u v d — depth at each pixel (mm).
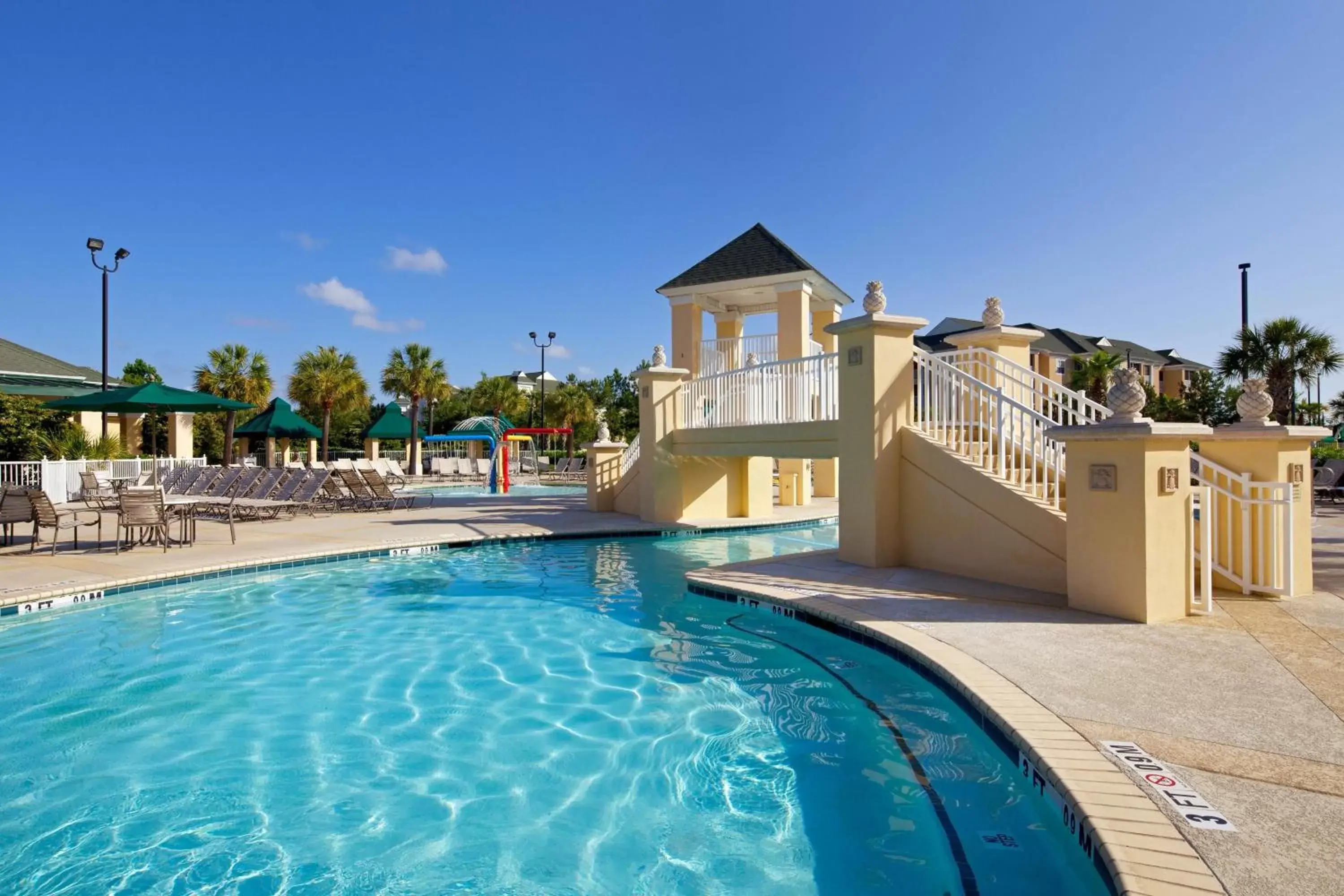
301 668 5348
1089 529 5426
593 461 15906
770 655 5578
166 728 4211
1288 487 5699
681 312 18266
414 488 26516
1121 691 3600
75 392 25375
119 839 2980
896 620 5332
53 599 7066
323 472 16344
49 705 4590
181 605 7398
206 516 14484
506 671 5254
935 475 7594
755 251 18031
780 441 10906
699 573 7719
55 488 17922
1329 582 6500
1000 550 6891
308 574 9109
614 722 4250
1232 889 1885
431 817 3160
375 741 4008
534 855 2838
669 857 2795
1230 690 3594
